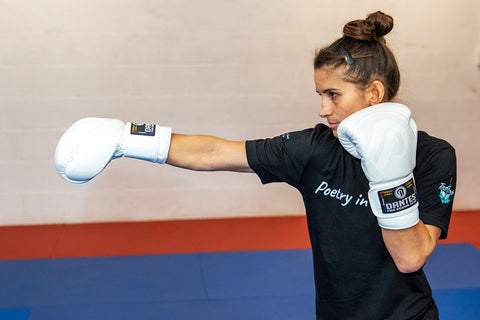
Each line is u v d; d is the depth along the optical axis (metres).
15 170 3.87
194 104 3.88
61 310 2.75
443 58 3.97
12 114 3.74
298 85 3.92
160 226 4.03
